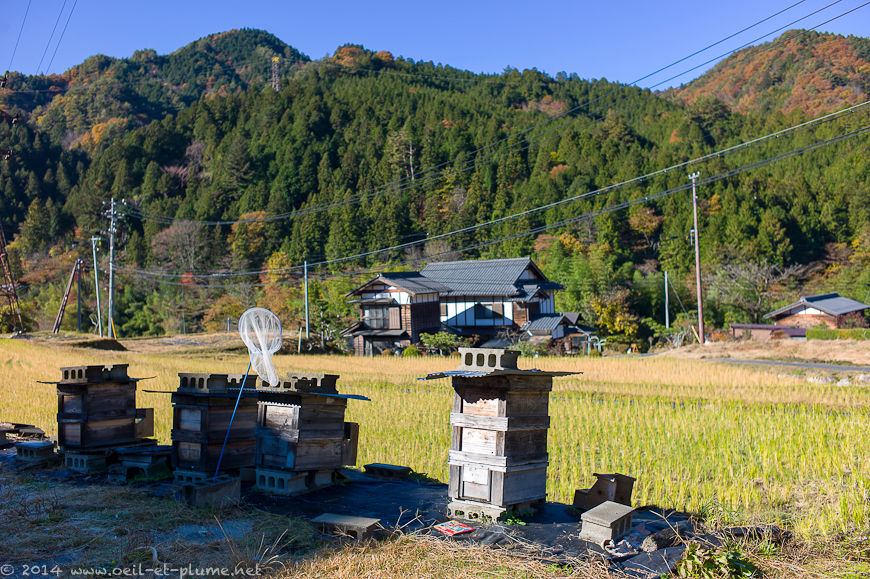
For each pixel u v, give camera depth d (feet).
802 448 39.29
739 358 118.01
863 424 46.60
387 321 173.58
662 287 241.35
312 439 28.81
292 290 255.29
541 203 307.99
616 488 25.98
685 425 49.06
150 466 31.78
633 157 330.95
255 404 32.01
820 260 269.44
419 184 344.28
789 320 189.78
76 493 29.19
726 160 335.67
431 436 47.24
